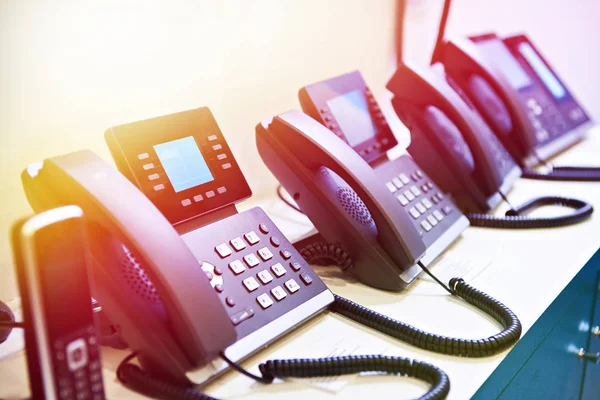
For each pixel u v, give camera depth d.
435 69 1.26
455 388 0.62
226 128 1.08
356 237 0.81
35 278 0.46
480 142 1.06
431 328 0.73
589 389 1.12
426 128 1.07
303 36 1.18
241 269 0.71
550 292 0.81
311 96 0.92
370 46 1.38
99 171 0.62
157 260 0.58
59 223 0.47
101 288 0.61
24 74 0.77
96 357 0.50
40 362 0.47
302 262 0.77
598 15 1.91
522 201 1.17
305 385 0.63
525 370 0.75
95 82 0.86
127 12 0.87
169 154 0.75
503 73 1.36
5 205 0.78
